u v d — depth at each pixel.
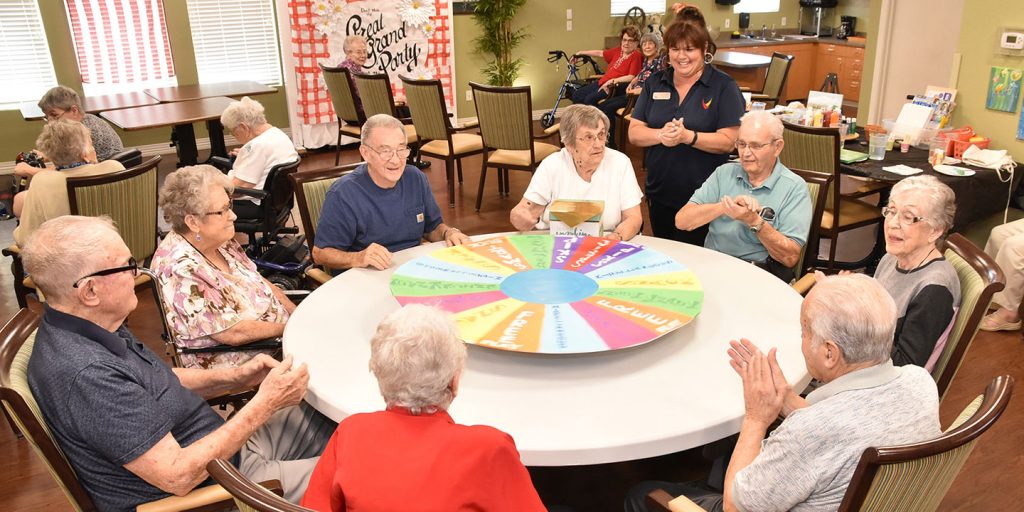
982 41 3.82
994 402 1.32
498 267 2.34
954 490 2.33
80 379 1.45
